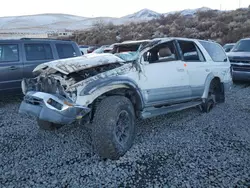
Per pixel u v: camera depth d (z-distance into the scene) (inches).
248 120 185.0
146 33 1390.3
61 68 125.0
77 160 123.3
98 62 132.6
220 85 222.4
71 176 107.9
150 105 150.6
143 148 135.6
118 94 137.6
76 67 125.2
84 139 151.7
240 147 135.4
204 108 206.2
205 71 195.8
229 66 236.2
